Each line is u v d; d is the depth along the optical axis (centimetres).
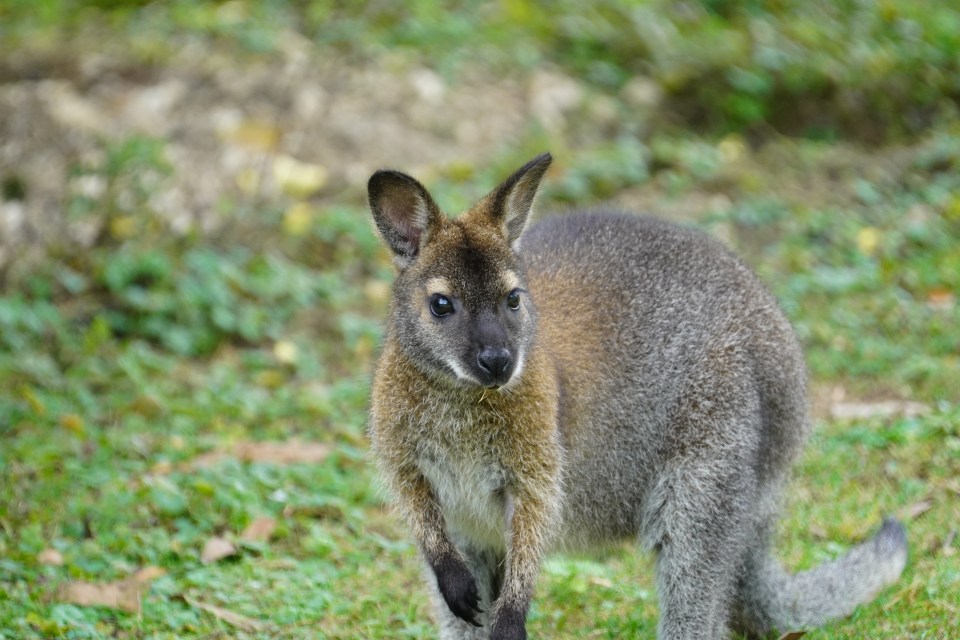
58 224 1529
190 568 1007
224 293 1441
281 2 1959
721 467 870
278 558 1028
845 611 895
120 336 1430
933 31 1825
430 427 840
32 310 1405
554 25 1908
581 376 882
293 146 1672
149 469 1152
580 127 1742
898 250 1466
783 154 1681
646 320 898
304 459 1179
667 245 927
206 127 1670
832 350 1286
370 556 1033
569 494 895
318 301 1477
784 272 1457
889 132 1725
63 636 895
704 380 880
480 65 1827
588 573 998
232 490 1100
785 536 1015
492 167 1633
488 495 855
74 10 1942
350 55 1811
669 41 1850
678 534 877
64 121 1638
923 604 872
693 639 872
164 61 1770
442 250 834
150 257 1473
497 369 798
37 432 1223
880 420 1150
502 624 810
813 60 1772
